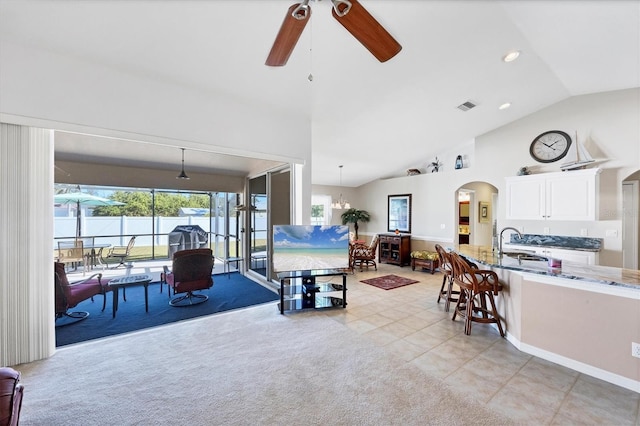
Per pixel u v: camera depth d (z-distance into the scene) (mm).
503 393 1988
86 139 3703
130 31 2328
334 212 8352
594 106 4285
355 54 2854
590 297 2246
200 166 5324
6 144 2301
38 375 2182
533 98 4348
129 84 2848
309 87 3387
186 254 3770
